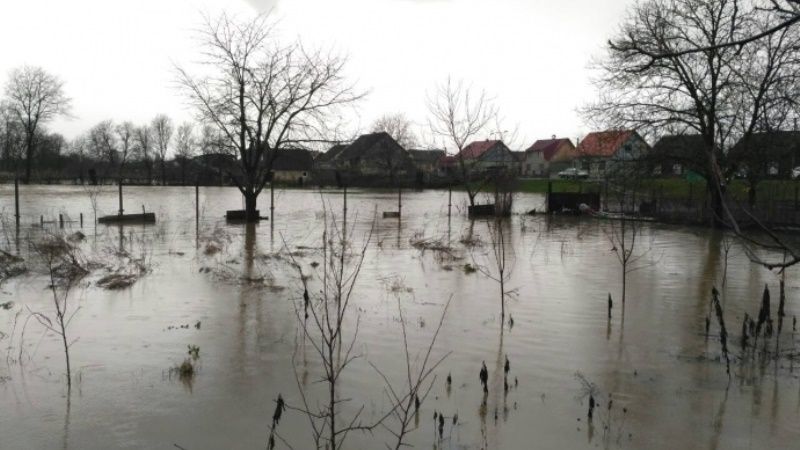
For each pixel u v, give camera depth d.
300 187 72.00
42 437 6.09
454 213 35.09
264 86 27.95
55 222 25.78
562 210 34.47
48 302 11.55
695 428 6.33
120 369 7.93
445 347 8.88
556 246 20.56
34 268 15.04
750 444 6.00
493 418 6.54
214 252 17.97
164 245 19.86
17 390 7.23
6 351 8.61
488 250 19.28
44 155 87.00
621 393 7.23
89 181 76.25
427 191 64.12
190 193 57.28
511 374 7.80
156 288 12.79
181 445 5.96
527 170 91.56
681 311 11.14
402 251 18.73
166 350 8.71
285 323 10.08
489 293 12.54
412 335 9.43
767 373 7.88
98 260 16.41
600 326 10.05
